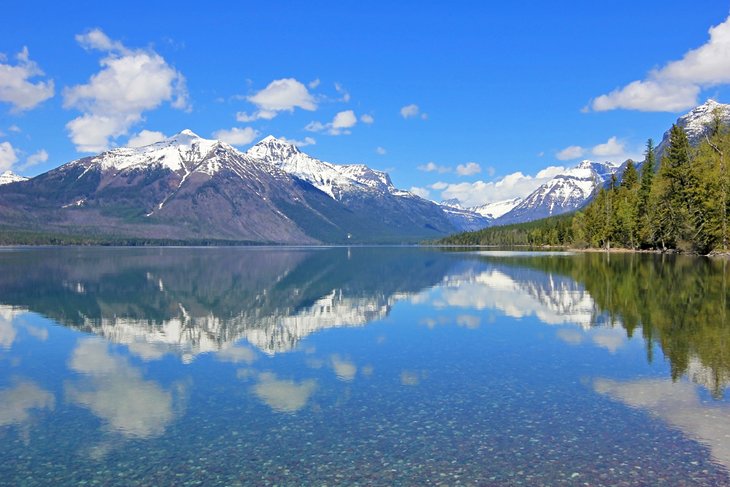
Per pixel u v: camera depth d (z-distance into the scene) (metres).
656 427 16.34
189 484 13.40
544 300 45.91
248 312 42.69
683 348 26.47
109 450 15.48
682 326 32.31
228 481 13.50
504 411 17.98
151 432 16.78
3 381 22.86
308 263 121.56
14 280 73.19
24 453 15.37
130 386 21.89
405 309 42.88
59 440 16.28
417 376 22.58
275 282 70.25
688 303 41.44
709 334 29.78
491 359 25.27
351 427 16.83
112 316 40.94
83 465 14.55
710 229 102.06
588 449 14.85
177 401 19.81
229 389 21.25
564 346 27.69
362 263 118.12
